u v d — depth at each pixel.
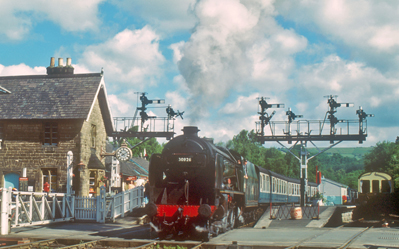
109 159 39.47
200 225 13.30
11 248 11.02
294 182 38.75
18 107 26.64
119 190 31.92
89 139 27.33
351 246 11.72
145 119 33.84
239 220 19.03
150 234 14.30
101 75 28.27
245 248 11.80
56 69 29.75
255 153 81.81
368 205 27.12
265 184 26.48
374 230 16.95
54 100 26.88
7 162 26.30
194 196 13.90
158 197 14.14
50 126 26.52
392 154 74.12
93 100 26.58
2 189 14.56
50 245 12.41
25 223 16.83
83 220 20.58
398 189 29.41
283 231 16.55
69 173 23.56
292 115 37.34
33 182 25.98
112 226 18.61
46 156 26.11
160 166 14.38
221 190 14.77
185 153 14.16
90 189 28.06
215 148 15.16
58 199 20.27
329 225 20.31
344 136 36.19
